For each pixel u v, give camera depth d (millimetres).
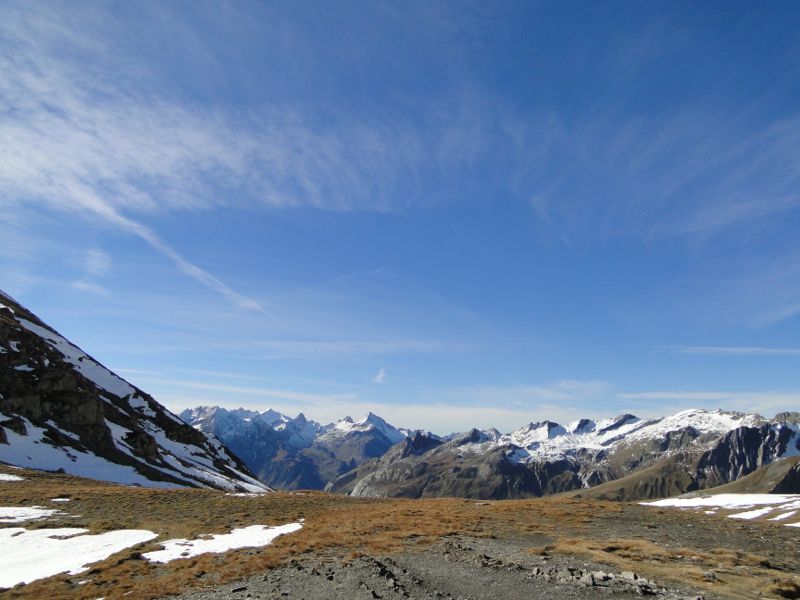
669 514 52156
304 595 22906
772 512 103875
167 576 29750
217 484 127562
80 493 62344
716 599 20734
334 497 76250
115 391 157250
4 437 89062
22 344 118875
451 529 40719
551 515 49500
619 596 21266
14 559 35500
